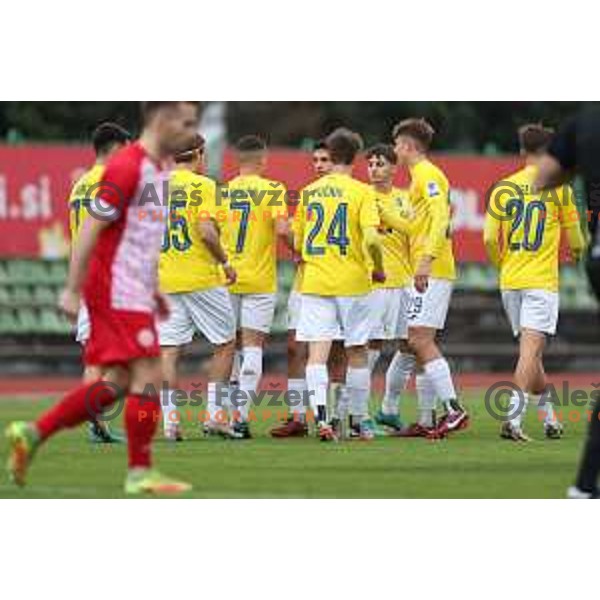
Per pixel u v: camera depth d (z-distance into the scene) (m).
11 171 89.75
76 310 36.47
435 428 54.19
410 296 53.81
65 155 90.44
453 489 39.97
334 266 53.19
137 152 36.62
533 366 53.38
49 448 51.06
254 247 56.00
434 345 53.94
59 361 95.56
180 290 54.12
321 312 53.31
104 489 39.44
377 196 55.34
